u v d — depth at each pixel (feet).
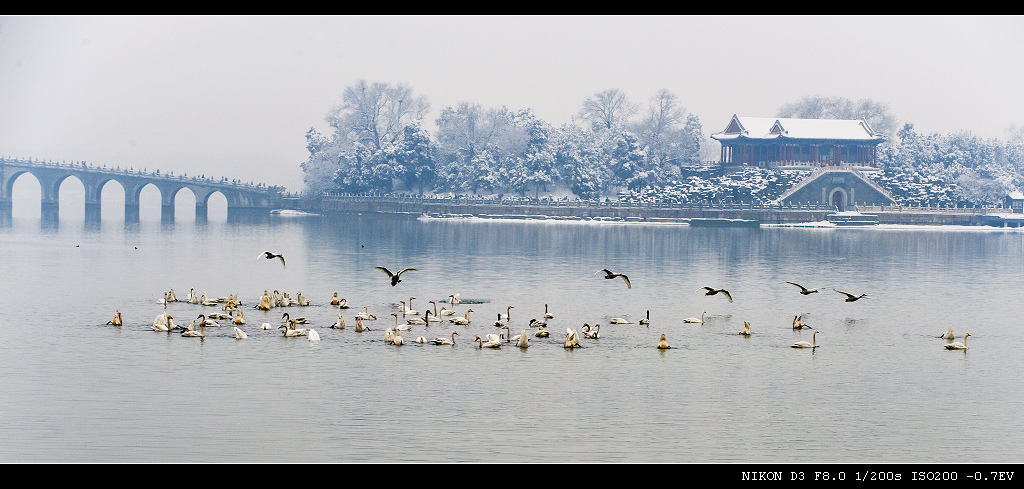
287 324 274.57
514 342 256.52
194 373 219.82
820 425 190.90
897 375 228.43
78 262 457.27
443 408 197.26
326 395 204.44
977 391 215.10
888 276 444.96
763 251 573.33
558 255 526.57
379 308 318.24
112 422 187.21
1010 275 451.94
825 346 260.62
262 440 179.01
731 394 209.97
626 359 240.12
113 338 255.50
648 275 433.48
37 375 216.95
